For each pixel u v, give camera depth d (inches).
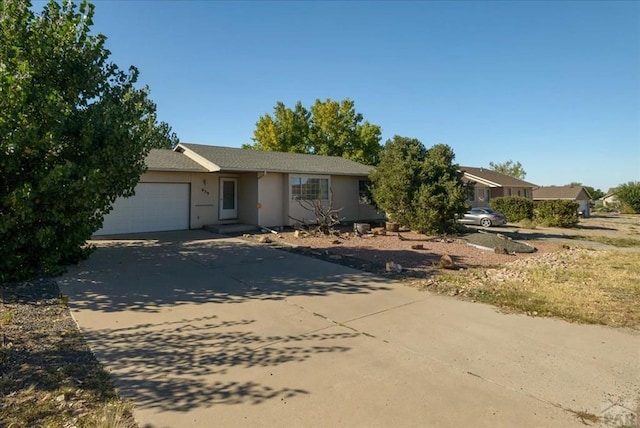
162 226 565.0
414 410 113.6
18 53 250.4
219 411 112.0
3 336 162.1
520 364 145.7
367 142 1343.5
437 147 637.3
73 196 267.6
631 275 313.9
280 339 169.2
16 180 253.6
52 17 291.6
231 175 643.5
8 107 234.5
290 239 494.9
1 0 258.5
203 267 316.8
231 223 635.5
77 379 128.9
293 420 108.0
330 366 142.6
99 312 199.5
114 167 294.5
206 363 143.9
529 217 997.2
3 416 106.0
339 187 735.1
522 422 108.0
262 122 1338.6
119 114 304.5
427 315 205.0
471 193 676.7
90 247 343.0
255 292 246.4
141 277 277.3
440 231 573.9
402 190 587.8
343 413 111.7
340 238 518.6
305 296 239.0
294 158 755.4
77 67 294.8
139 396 119.6
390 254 400.2
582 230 830.5
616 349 160.7
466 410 113.8
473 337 173.6
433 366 143.5
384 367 142.2
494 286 270.2
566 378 134.7
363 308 216.2
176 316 196.9
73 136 281.3
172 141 1230.3
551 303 227.3
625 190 1769.2
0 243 244.1
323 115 1348.4
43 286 245.0
